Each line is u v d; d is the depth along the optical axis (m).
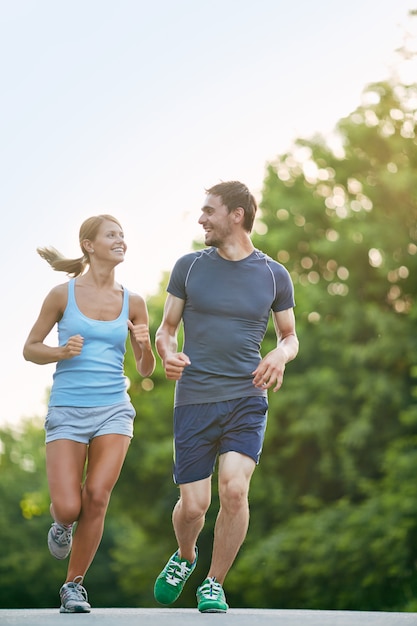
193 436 7.50
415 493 26.42
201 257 7.66
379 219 30.94
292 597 30.17
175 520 7.67
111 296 7.55
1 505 51.06
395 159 31.73
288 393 30.39
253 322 7.57
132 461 33.34
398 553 26.59
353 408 29.75
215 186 7.66
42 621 6.04
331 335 30.66
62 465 7.27
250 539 31.28
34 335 7.46
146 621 6.06
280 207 33.84
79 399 7.33
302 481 31.06
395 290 31.48
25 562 49.44
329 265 33.28
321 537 28.20
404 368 29.59
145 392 33.91
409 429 28.78
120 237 7.56
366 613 7.46
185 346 7.60
